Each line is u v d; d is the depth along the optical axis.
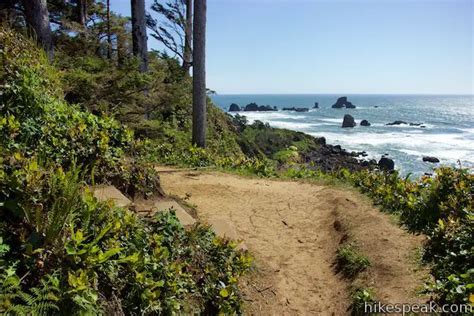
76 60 9.34
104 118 5.80
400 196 6.48
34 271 2.77
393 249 4.93
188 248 4.24
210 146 17.19
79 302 2.66
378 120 75.88
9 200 3.06
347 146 38.62
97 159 4.76
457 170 6.18
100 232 3.17
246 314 4.18
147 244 3.73
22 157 3.62
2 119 3.98
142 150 6.55
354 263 4.91
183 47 18.64
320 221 6.82
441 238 4.66
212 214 6.62
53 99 5.20
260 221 6.73
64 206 3.05
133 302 3.20
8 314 2.39
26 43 5.89
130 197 5.11
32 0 8.73
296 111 112.50
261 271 5.06
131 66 9.60
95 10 16.88
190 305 3.72
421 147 37.84
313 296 4.73
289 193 8.36
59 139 4.51
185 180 8.81
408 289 4.09
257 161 11.02
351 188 8.34
